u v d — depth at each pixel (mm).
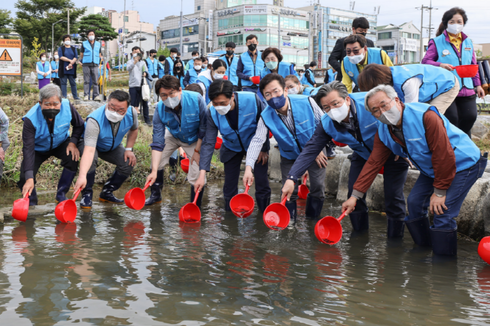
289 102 3617
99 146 4176
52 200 4535
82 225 3396
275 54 5477
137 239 2971
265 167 4145
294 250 2801
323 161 3822
